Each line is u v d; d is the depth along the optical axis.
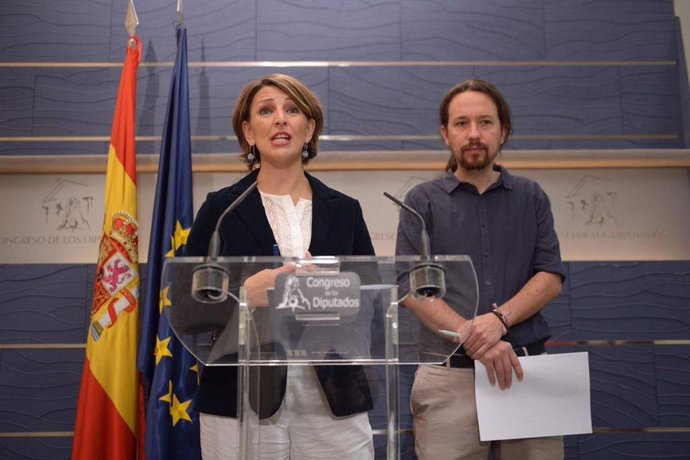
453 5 3.39
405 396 2.79
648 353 3.00
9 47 3.29
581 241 3.17
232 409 1.78
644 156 3.20
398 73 3.32
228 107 3.25
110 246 2.78
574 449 2.91
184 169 2.87
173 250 2.76
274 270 1.41
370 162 3.16
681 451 2.92
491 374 2.08
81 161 3.14
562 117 3.30
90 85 3.26
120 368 2.66
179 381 2.62
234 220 1.96
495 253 2.28
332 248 1.97
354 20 3.36
